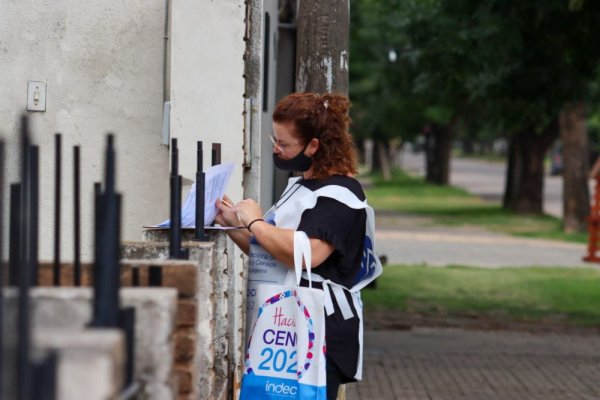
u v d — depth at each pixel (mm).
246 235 7145
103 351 3215
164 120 9523
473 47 20781
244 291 9367
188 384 5145
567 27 18906
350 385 13359
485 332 18438
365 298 22484
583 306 22328
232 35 9453
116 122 9734
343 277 6535
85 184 9719
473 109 50438
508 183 56781
